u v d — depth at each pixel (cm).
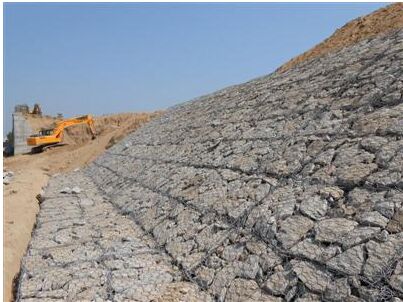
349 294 404
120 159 2080
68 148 3891
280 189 659
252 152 885
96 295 589
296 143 768
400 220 439
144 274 653
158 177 1255
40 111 5609
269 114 1047
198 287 586
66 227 978
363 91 768
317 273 452
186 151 1317
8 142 4934
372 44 1005
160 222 892
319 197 564
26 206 1432
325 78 996
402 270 387
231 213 696
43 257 755
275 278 493
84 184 1864
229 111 1409
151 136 2117
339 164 604
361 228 464
